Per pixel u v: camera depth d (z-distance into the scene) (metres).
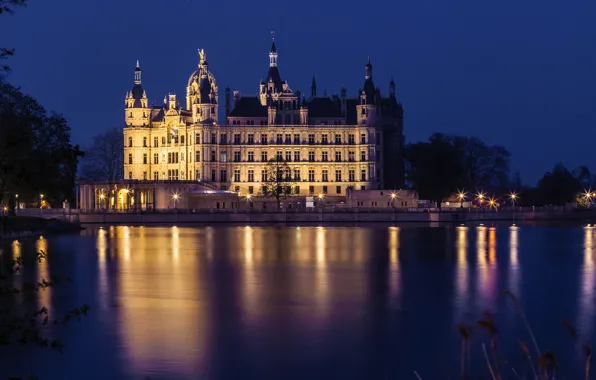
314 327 50.94
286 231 162.50
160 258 94.19
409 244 118.62
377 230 165.50
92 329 49.91
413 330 49.91
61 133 126.62
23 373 40.56
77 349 45.00
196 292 65.00
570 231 155.62
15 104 97.31
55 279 53.50
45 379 39.66
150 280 72.44
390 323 51.97
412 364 42.44
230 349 45.41
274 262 89.50
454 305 58.72
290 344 46.56
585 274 77.44
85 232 157.62
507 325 51.28
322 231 162.00
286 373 41.03
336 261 90.62
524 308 57.38
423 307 57.84
